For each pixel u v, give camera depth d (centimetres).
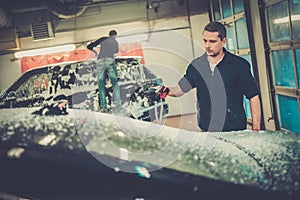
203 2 827
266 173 112
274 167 116
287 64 441
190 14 829
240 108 255
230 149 130
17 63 861
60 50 855
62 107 156
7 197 101
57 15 824
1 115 139
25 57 857
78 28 848
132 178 103
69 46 852
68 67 423
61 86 409
